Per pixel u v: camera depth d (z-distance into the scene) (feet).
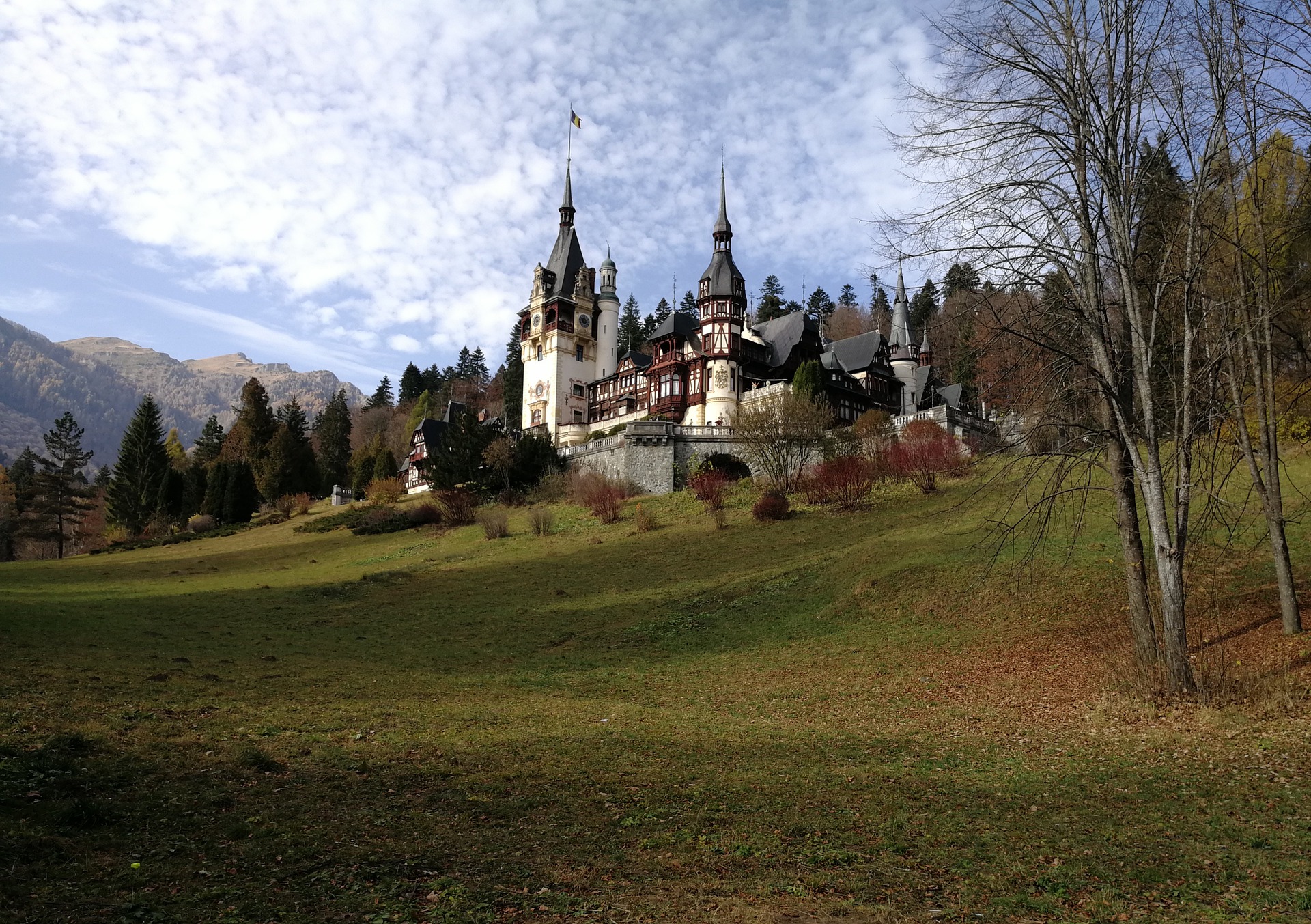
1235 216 47.03
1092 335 45.65
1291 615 53.47
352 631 89.92
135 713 42.98
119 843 24.84
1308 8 44.80
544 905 22.03
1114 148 44.27
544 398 281.33
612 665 70.54
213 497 253.85
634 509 156.35
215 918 19.95
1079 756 38.88
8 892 20.29
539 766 37.32
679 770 37.19
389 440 397.60
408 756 38.19
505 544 144.87
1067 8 45.65
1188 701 43.78
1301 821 28.40
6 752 32.76
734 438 173.78
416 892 22.53
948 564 82.33
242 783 32.58
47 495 241.76
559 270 290.35
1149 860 25.72
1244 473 92.22
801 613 81.51
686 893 23.18
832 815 30.63
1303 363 56.13
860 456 145.48
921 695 54.80
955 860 25.93
